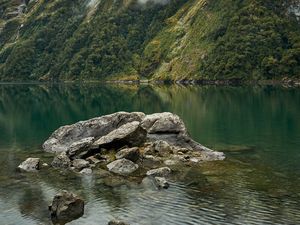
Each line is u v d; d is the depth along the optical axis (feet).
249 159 193.98
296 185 152.87
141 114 234.17
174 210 130.41
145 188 152.87
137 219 124.26
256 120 318.24
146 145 207.31
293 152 208.23
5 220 125.49
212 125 297.12
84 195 146.30
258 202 135.44
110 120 227.61
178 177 165.48
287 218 122.52
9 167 188.34
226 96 528.22
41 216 128.26
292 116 334.85
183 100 483.10
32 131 294.87
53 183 161.79
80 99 548.72
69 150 197.57
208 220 122.21
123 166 177.47
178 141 213.46
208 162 188.75
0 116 382.83
